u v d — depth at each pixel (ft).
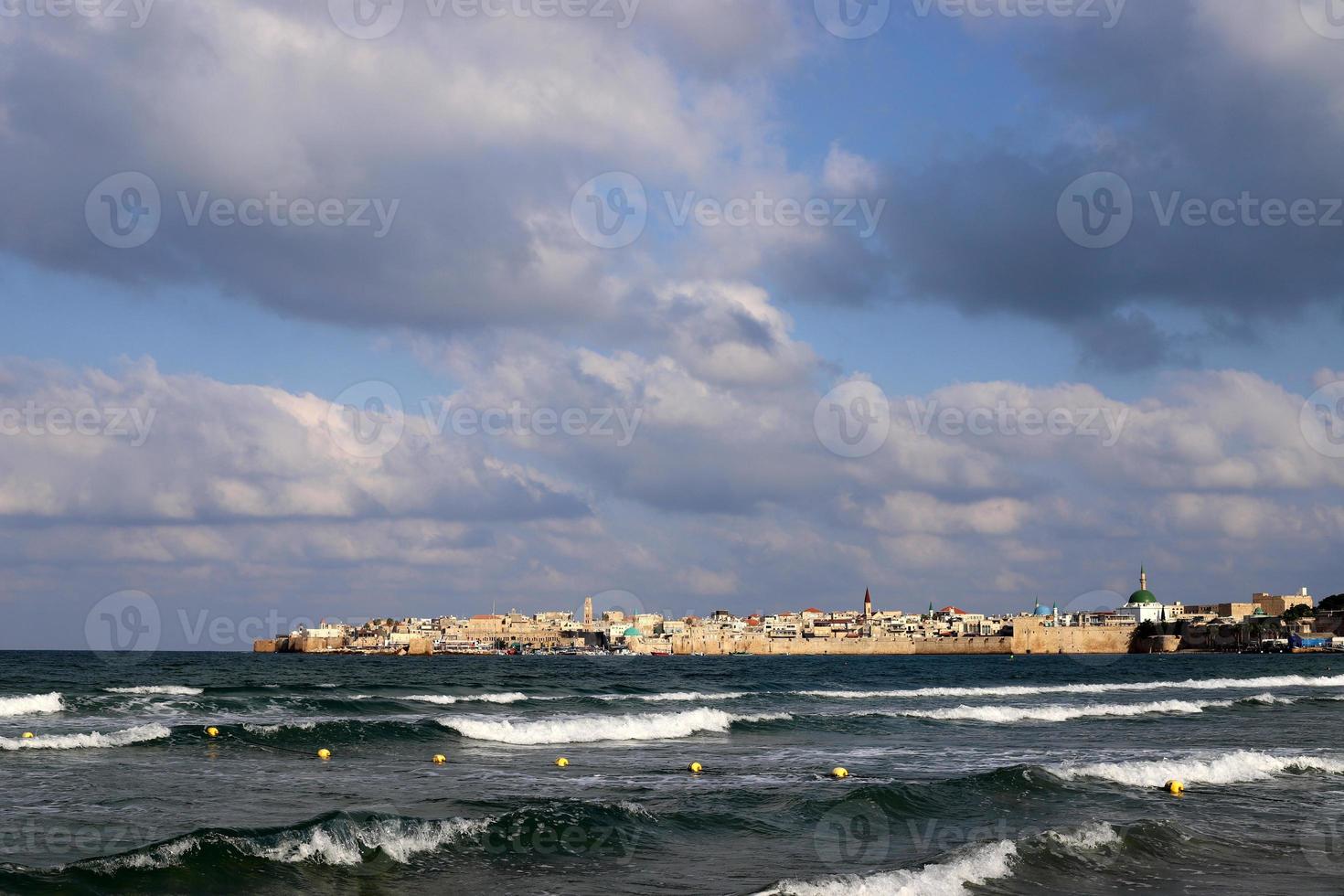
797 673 517.14
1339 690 291.79
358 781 103.30
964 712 184.75
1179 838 81.00
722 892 65.82
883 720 175.83
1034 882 69.46
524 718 176.96
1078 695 265.13
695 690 289.53
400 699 204.44
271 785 98.73
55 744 120.78
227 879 64.49
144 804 87.15
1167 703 209.15
